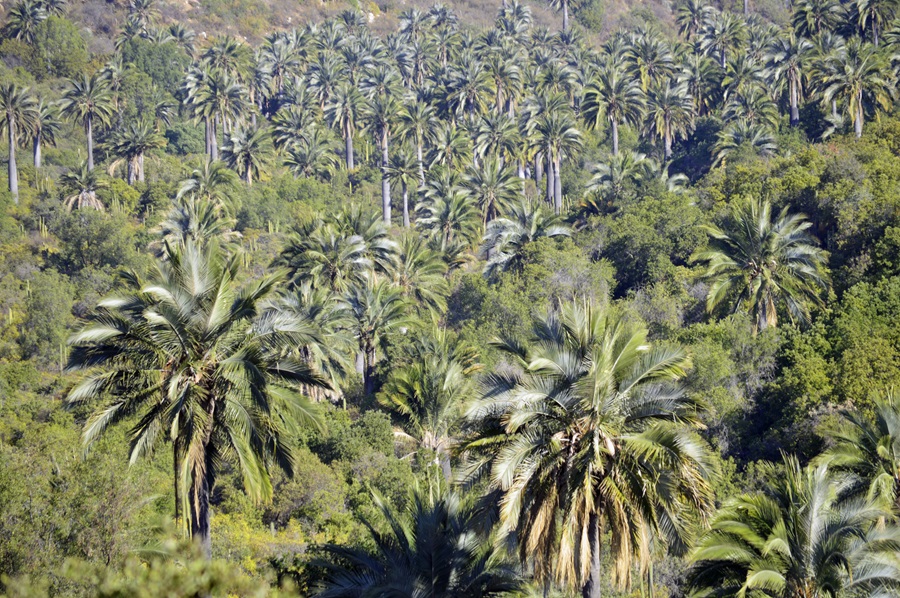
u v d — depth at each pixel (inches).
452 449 949.8
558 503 900.0
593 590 927.0
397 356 2405.3
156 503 1309.1
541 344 945.5
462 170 4539.9
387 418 2026.3
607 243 2952.8
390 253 2815.0
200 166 3966.5
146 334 1008.2
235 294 1067.9
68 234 3467.0
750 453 1715.1
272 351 1109.7
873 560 898.1
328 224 2741.1
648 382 932.6
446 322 2891.2
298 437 1851.6
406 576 981.8
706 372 1758.1
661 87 4589.1
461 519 1034.1
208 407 1027.3
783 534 887.1
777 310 2175.2
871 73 3408.0
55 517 874.8
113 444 1274.6
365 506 1563.7
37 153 4544.8
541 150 4188.0
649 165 3609.7
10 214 3831.2
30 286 3058.6
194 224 3196.4
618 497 860.0
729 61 4601.4
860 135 3282.5
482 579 1006.4
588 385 885.2
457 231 3572.8
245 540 1346.0
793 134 4015.8
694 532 911.0
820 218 2496.3
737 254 2102.6
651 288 2471.7
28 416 1951.3
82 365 1026.1
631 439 880.3
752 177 2915.8
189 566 471.2
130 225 3983.8
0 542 825.5
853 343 1775.3
